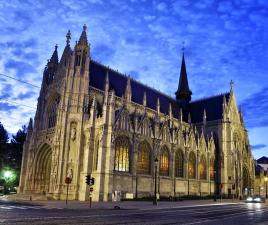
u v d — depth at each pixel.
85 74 67.94
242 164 102.56
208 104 106.75
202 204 56.31
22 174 73.56
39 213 29.73
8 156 103.81
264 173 123.38
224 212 38.53
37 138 73.94
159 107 85.69
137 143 67.12
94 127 63.06
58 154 62.34
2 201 51.88
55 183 60.72
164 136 76.50
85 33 71.19
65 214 29.39
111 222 23.34
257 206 54.38
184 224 23.33
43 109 76.31
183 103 111.38
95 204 47.19
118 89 77.81
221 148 95.56
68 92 66.19
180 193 77.69
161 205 49.38
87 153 61.00
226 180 92.50
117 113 66.81
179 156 80.94
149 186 68.44
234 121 103.12
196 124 102.88
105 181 58.06
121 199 59.94
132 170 64.75
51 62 80.06
